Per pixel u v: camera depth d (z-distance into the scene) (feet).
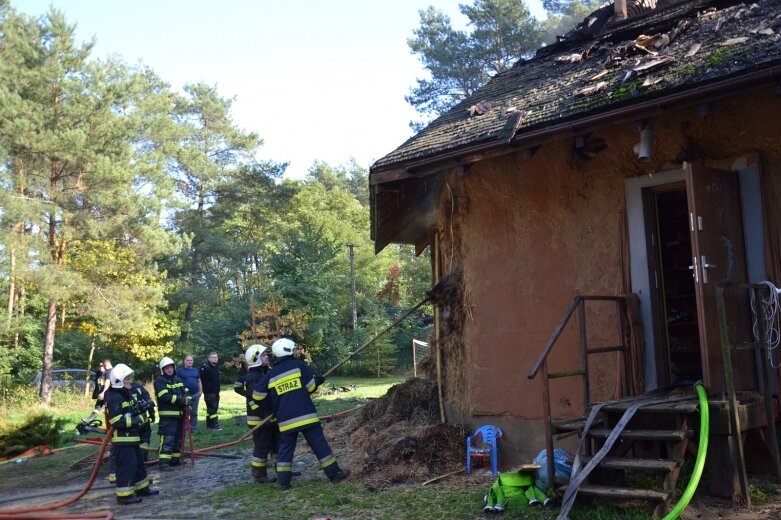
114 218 85.35
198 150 137.49
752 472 20.63
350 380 100.37
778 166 21.15
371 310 133.08
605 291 24.72
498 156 26.86
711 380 18.67
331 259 110.42
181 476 29.71
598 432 19.15
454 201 29.91
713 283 19.47
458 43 110.22
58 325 98.17
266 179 141.49
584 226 25.50
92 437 45.68
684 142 23.02
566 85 26.99
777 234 20.90
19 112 75.36
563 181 26.21
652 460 17.79
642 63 24.23
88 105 78.74
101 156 79.20
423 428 29.60
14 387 84.69
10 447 40.04
